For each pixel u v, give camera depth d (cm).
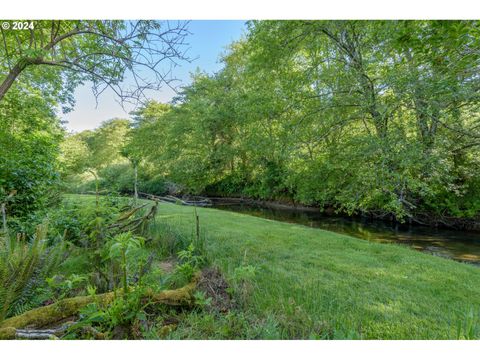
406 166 527
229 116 1527
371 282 290
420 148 527
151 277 226
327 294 253
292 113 878
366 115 703
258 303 212
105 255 220
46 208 409
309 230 582
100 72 405
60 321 175
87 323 161
